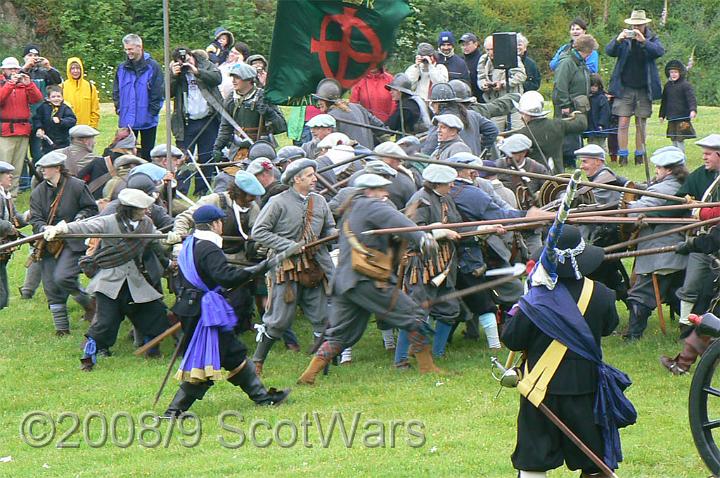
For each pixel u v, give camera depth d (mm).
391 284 14539
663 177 16578
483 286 12305
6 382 15953
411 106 22578
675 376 15148
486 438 12977
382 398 14680
